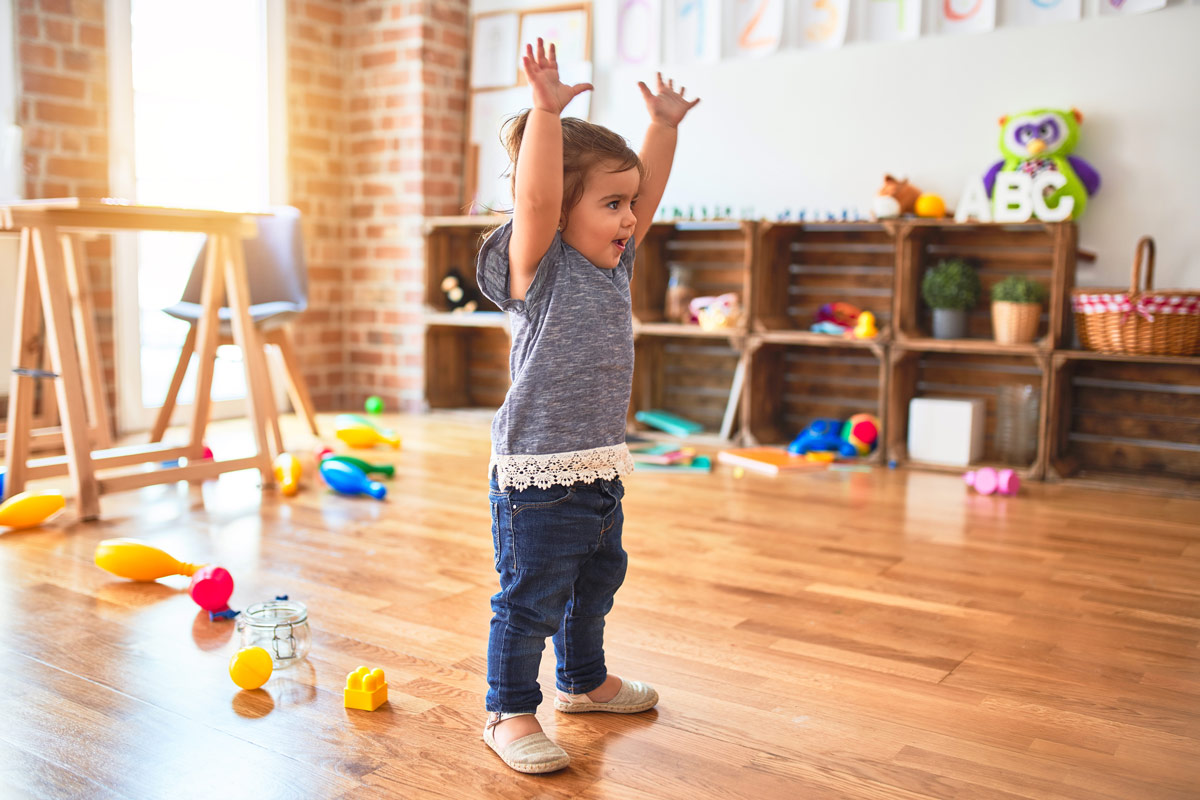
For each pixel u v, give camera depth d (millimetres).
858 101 3650
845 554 2303
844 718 1458
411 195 4398
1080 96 3268
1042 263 3379
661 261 4020
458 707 1477
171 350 4758
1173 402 3195
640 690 1483
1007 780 1278
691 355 4066
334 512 2615
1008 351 3145
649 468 3275
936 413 3326
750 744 1375
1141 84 3174
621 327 1317
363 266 4590
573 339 1267
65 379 2471
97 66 3689
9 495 2561
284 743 1353
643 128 4109
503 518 1306
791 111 3787
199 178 4082
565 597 1344
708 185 3992
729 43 3893
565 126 1265
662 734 1403
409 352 4477
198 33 4031
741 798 1228
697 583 2076
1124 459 3283
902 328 3367
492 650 1337
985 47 3406
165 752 1321
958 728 1429
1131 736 1409
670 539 2412
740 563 2223
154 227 2641
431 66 4355
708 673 1617
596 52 4195
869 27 3604
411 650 1691
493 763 1311
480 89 4469
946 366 3557
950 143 3498
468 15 4516
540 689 1455
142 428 3912
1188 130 3123
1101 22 3217
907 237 3332
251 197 4277
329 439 3717
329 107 4508
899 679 1600
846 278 3723
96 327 3721
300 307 3332
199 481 2949
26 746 1328
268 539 2352
